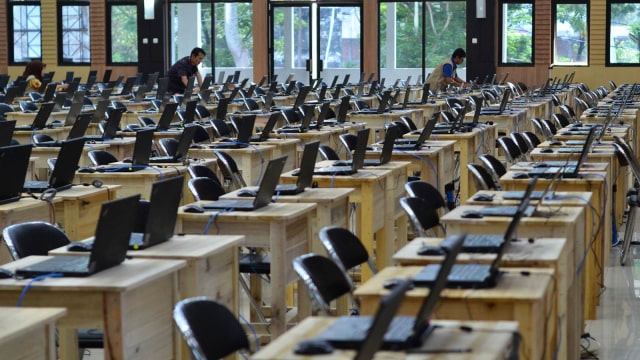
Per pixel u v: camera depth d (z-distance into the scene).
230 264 7.06
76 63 37.03
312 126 17.09
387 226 10.47
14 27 37.34
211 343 5.08
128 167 10.89
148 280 5.96
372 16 35.00
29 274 5.99
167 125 15.59
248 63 35.94
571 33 34.66
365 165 11.21
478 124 17.11
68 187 9.34
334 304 9.26
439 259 6.20
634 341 8.86
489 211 7.75
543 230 7.41
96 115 16.83
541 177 9.88
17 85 24.86
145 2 35.78
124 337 5.81
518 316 5.27
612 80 34.41
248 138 13.74
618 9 34.31
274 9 35.72
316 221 8.93
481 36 34.34
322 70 35.56
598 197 9.73
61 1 36.94
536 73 34.53
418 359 4.31
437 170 13.11
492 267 5.56
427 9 34.78
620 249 12.77
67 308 5.83
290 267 7.99
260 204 8.19
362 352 3.81
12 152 8.42
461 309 5.34
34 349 5.27
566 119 18.30
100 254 6.02
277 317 7.84
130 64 36.53
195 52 23.97
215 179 10.50
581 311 8.52
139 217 7.91
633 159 12.15
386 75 35.31
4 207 8.27
